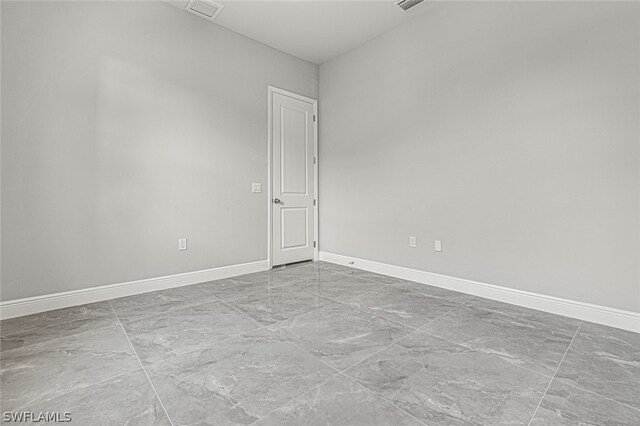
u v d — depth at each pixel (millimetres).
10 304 2258
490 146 2688
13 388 1427
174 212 3066
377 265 3684
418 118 3236
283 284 3191
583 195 2213
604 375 1529
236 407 1294
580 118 2213
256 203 3734
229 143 3465
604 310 2135
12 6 2246
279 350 1784
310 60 4246
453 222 2969
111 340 1909
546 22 2357
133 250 2826
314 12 3141
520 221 2523
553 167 2342
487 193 2719
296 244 4191
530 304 2475
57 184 2441
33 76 2328
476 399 1348
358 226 3916
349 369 1586
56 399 1349
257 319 2246
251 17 3225
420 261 3258
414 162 3283
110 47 2668
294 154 4141
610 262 2113
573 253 2266
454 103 2932
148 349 1796
